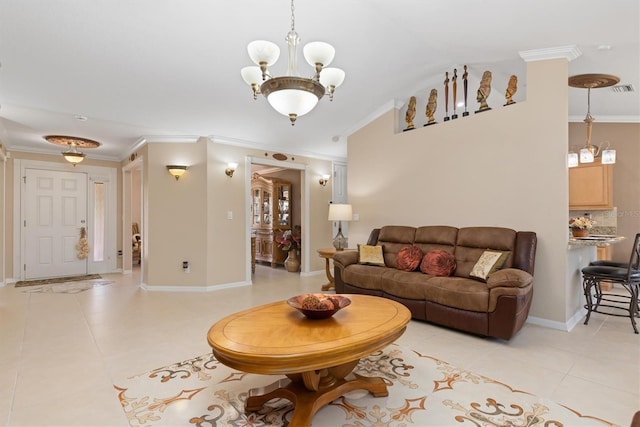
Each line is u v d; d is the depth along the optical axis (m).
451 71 4.29
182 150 5.27
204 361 2.62
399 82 4.52
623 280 3.25
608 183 4.80
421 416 1.89
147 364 2.56
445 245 3.98
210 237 5.26
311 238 6.66
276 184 7.78
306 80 2.08
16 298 4.64
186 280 5.21
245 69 2.41
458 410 1.95
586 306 3.63
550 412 1.92
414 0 2.77
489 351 2.80
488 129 3.86
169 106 4.32
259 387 2.22
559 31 2.94
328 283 5.43
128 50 3.24
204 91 4.08
